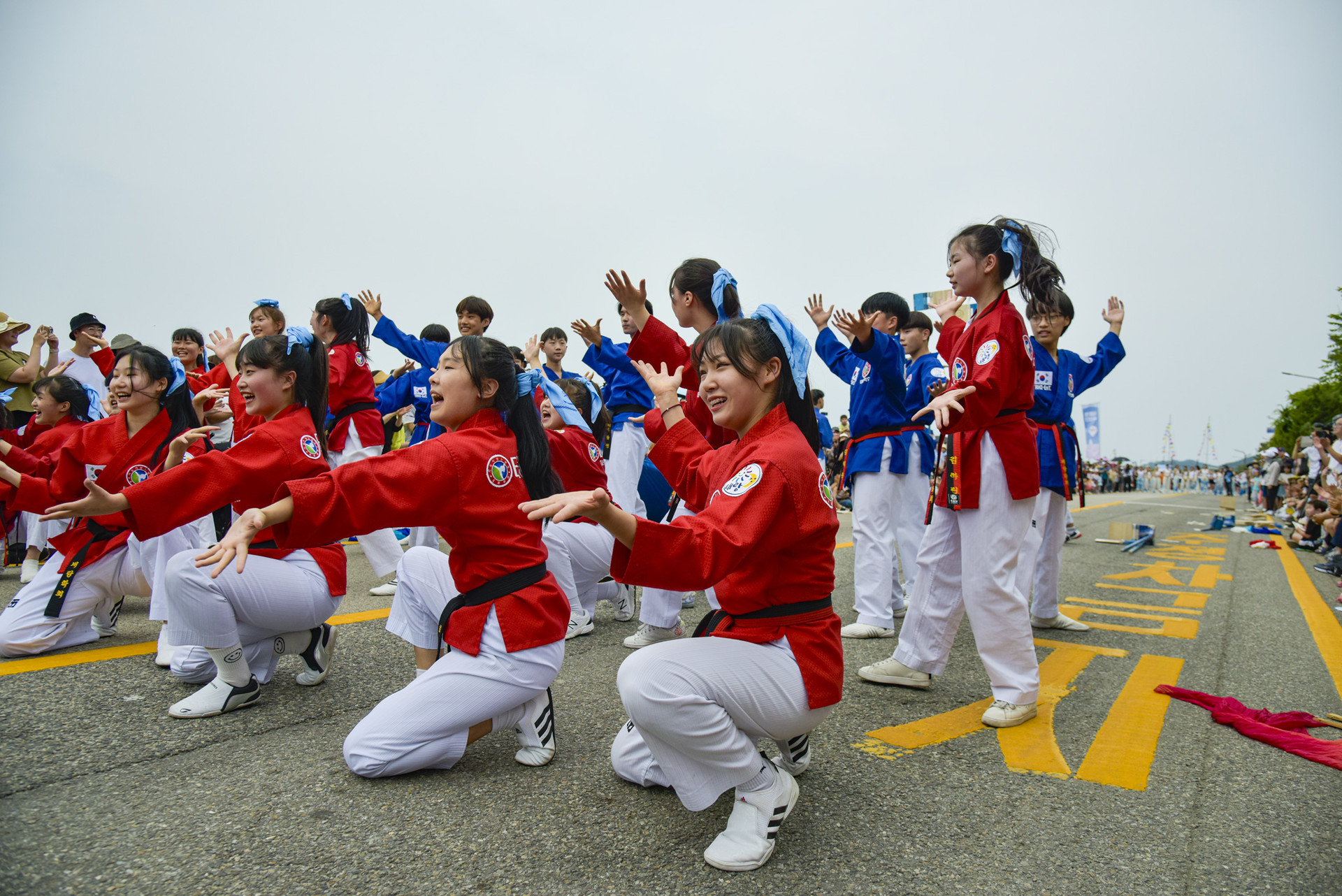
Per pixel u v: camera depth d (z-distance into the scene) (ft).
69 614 11.70
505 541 7.83
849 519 37.35
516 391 8.37
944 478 10.59
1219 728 9.70
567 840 6.56
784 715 6.56
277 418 9.55
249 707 9.59
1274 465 51.98
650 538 5.59
